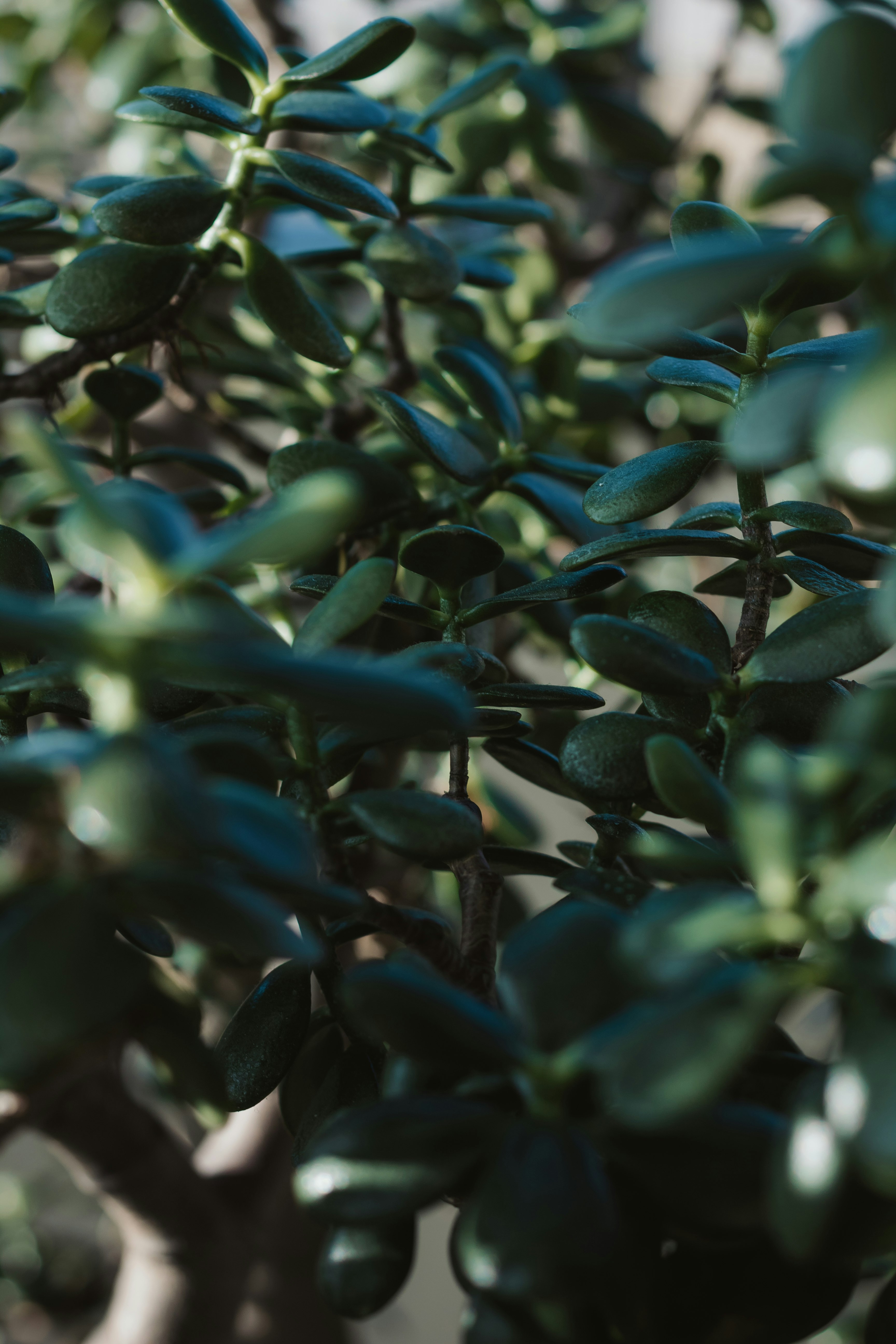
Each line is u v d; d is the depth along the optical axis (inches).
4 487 33.1
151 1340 29.9
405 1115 18.6
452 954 20.5
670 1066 16.0
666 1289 19.1
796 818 17.5
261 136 24.9
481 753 31.0
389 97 38.0
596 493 22.0
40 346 32.1
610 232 41.4
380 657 20.6
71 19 42.6
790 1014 25.5
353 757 21.3
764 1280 19.1
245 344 31.0
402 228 26.8
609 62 44.4
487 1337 18.7
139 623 15.1
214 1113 20.3
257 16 34.6
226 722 21.1
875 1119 15.7
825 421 15.3
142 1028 19.4
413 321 34.4
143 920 20.9
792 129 17.5
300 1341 32.0
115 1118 27.9
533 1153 18.3
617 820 21.7
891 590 16.6
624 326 16.6
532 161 36.5
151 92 24.2
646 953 16.8
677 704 21.6
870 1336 19.0
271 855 17.3
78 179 43.3
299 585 22.4
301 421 29.8
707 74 42.4
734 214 21.8
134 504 16.4
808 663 20.3
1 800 18.1
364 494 24.4
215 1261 29.9
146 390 26.9
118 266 23.9
